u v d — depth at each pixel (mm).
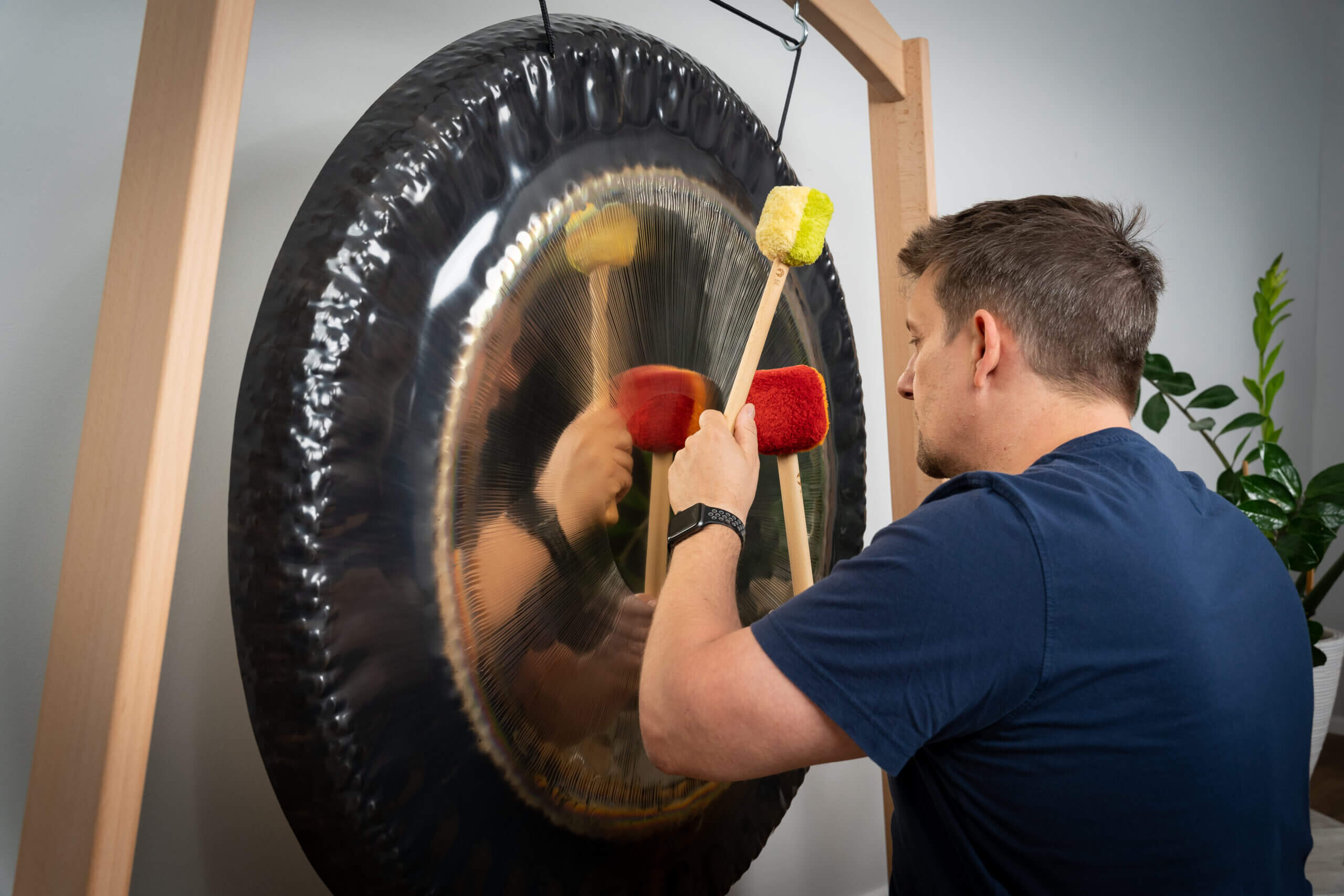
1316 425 3238
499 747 690
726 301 971
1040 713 558
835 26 1075
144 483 533
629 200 825
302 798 579
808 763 588
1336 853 1812
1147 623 557
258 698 565
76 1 821
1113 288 669
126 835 538
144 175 557
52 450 810
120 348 553
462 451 657
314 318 555
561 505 755
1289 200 3031
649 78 841
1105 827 562
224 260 894
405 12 1030
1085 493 589
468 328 657
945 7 1797
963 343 716
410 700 614
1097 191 2215
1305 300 3139
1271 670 617
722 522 704
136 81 564
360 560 577
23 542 796
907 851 702
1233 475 2082
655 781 851
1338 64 3180
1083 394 683
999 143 1920
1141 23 2367
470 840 667
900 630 550
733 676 574
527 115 705
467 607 662
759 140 1008
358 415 572
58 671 555
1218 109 2686
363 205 584
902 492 1254
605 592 805
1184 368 2596
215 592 886
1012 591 550
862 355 1623
